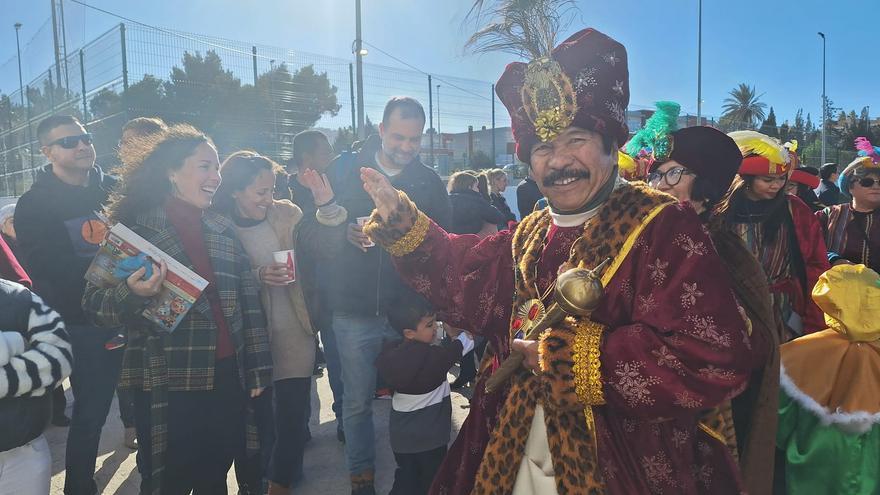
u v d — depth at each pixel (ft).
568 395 4.28
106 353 10.69
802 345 7.54
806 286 8.75
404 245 5.61
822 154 106.83
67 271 10.55
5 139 50.01
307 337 10.66
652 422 4.60
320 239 10.39
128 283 7.45
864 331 7.08
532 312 4.87
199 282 7.66
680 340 4.12
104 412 10.80
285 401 10.55
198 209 8.43
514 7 4.94
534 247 5.14
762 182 8.29
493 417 5.29
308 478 11.83
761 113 150.30
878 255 11.56
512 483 4.86
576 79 4.67
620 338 4.22
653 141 6.65
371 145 11.56
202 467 8.20
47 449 7.27
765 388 6.43
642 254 4.43
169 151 8.15
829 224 12.19
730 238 6.63
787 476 7.47
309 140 15.70
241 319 8.57
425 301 9.98
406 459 10.09
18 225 10.73
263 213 10.70
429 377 9.77
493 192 28.58
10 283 7.16
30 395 6.67
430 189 11.39
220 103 39.93
